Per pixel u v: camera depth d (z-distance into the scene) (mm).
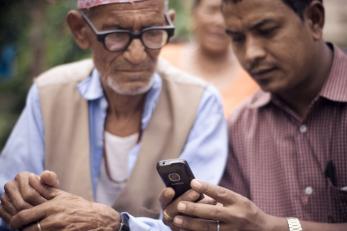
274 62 2711
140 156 2975
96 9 2805
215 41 4340
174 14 3018
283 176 2902
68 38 7297
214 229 2465
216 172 2969
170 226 2537
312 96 2885
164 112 3049
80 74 3143
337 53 2916
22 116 3107
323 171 2834
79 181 2961
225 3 2758
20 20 7363
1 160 3064
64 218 2609
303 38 2723
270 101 2984
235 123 3090
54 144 3023
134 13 2742
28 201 2674
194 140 3006
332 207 2814
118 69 2818
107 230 2643
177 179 2447
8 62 8492
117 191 3006
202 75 4406
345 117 2811
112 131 3045
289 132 2924
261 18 2662
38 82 3129
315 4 2768
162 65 3195
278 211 2898
